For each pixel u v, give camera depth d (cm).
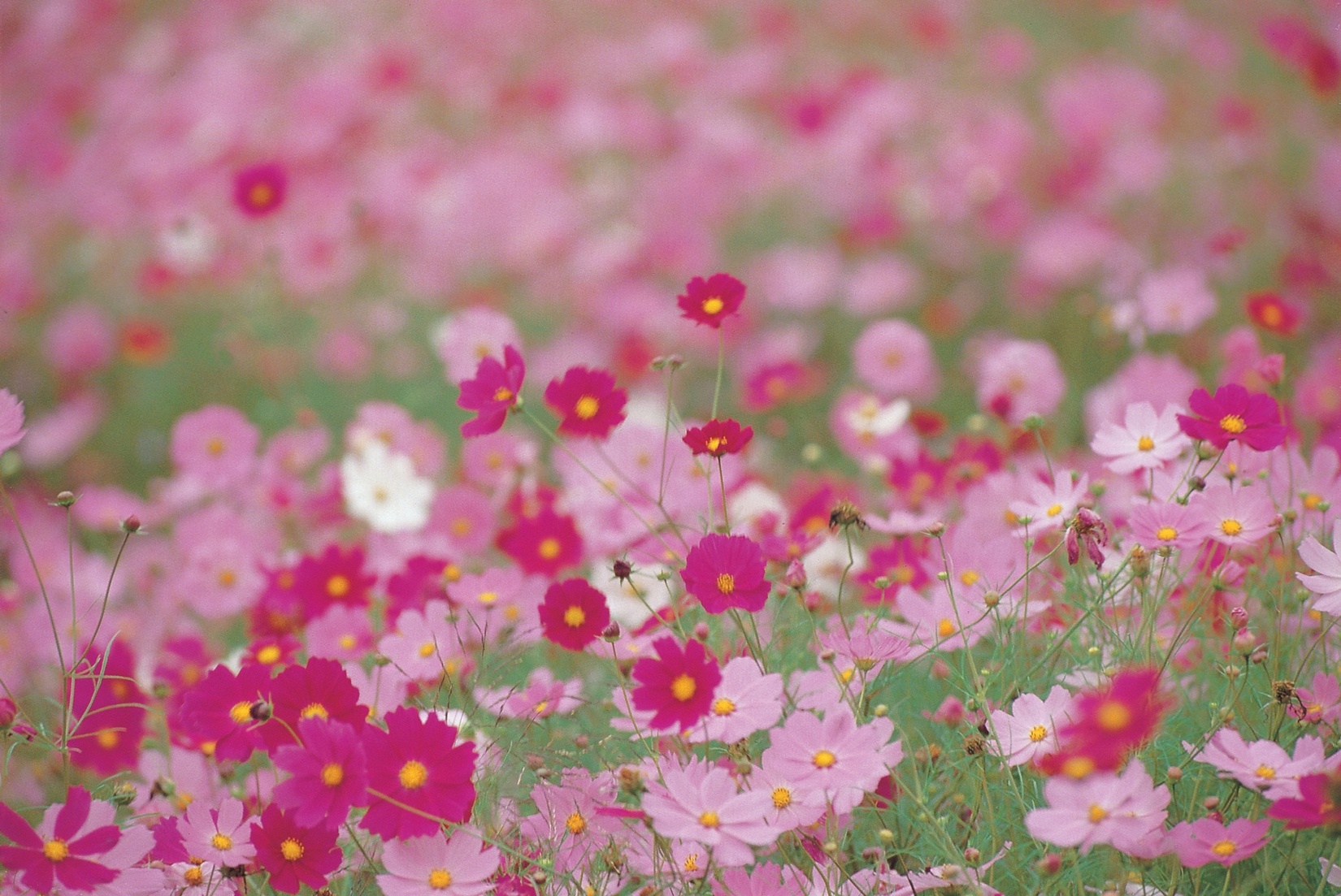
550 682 285
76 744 292
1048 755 259
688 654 262
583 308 562
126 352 541
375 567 331
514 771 279
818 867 266
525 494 339
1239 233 405
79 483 498
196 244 581
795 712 273
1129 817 254
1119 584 283
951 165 603
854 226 582
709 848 263
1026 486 300
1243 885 264
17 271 591
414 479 345
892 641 269
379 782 262
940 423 345
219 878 268
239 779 293
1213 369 419
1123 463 279
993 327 534
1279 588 284
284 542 358
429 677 285
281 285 579
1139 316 354
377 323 570
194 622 341
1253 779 258
